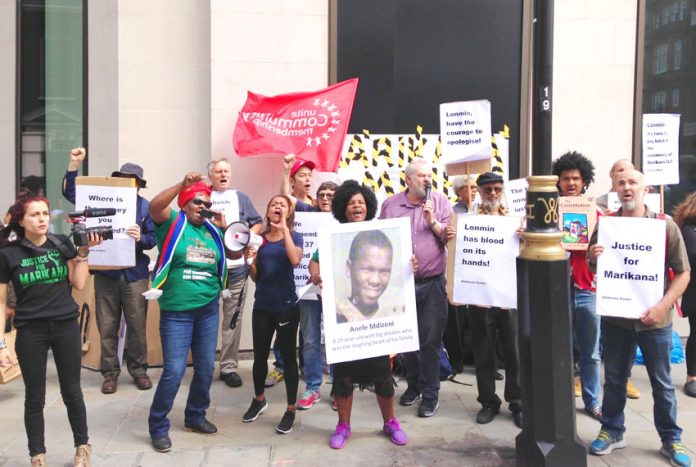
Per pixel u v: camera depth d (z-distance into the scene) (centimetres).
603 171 745
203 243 505
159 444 493
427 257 562
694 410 579
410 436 521
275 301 527
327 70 722
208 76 731
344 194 515
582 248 548
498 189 552
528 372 450
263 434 527
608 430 496
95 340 699
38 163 827
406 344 502
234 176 714
